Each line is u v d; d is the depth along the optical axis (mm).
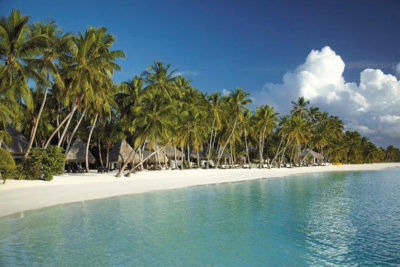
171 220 16172
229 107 60562
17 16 27703
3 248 11680
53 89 36562
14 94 27953
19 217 16312
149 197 24125
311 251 11516
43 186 26234
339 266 10195
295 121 76312
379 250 11586
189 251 11500
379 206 20281
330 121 91562
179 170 51312
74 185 28094
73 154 44594
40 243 12273
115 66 34344
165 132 38938
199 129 56750
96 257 10859
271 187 32375
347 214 17656
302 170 69375
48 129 43281
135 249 11688
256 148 96688
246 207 19906
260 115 69625
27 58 29172
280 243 12422
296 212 18297
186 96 54469
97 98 33812
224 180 39906
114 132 48844
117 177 36938
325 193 27094
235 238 13039
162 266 10141
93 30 32562
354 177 49281
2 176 26125
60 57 32188
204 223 15547
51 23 31578
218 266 10164
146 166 58875
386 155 160250
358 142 114688
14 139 38062
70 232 13797
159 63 44750
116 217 16797
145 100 40438
